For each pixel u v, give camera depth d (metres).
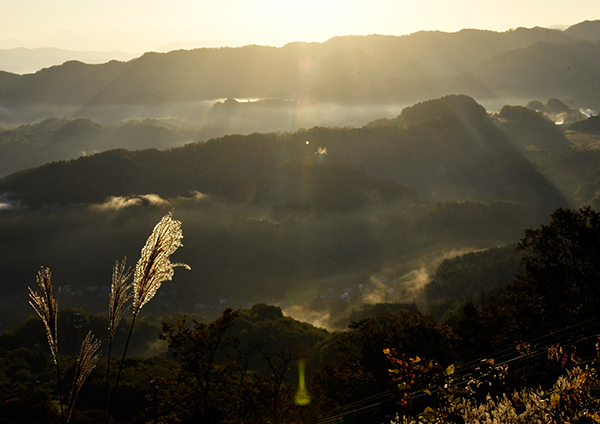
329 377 29.66
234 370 22.98
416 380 3.05
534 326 22.47
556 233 23.25
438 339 25.66
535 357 12.58
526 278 24.00
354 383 26.95
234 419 20.73
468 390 3.14
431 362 3.07
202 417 20.94
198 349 22.20
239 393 22.23
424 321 26.62
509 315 24.88
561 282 22.14
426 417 3.04
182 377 22.03
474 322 28.47
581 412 2.96
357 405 22.41
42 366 66.44
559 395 3.10
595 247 22.11
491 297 65.88
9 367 62.94
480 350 27.47
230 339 22.91
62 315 83.56
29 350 69.31
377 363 24.28
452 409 3.02
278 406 21.31
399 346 24.72
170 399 21.58
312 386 30.62
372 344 25.66
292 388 23.28
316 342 67.56
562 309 22.67
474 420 5.24
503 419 5.00
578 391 3.03
